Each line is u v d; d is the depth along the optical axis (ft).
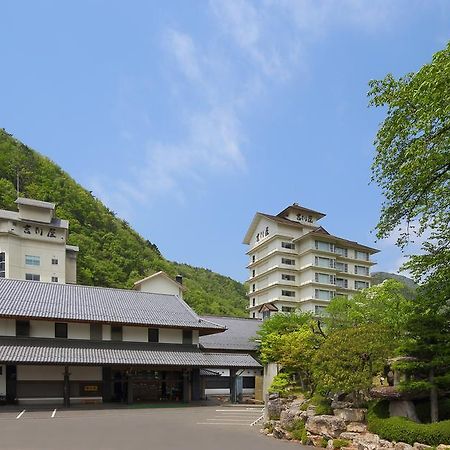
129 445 55.88
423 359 50.67
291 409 65.87
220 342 144.66
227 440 60.64
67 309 116.57
